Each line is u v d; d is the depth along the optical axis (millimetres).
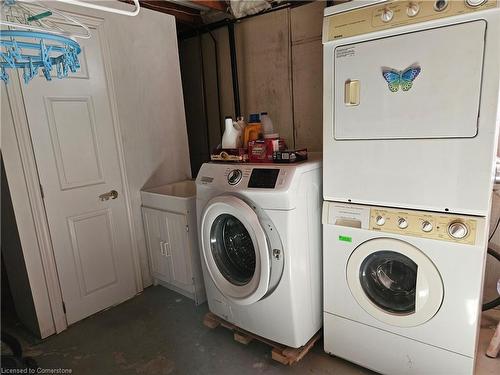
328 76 1612
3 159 1939
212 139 3615
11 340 1962
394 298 1640
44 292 2176
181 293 2686
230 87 3318
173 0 2832
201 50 3414
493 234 2160
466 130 1308
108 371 1891
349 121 1587
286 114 2947
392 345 1634
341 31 1530
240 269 2031
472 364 1431
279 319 1810
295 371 1810
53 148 2158
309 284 1836
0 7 985
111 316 2422
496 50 1210
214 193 1931
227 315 2066
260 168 1782
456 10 1254
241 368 1856
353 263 1665
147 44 2662
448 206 1397
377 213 1571
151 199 2609
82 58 2258
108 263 2516
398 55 1406
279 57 2877
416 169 1444
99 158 2412
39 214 2115
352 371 1791
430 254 1446
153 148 2777
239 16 2928
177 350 2035
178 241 2469
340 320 1796
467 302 1394
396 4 1390
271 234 1718
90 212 2385
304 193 1720
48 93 2109
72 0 878
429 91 1360
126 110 2561
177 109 2938
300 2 2654
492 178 1332
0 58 1086
